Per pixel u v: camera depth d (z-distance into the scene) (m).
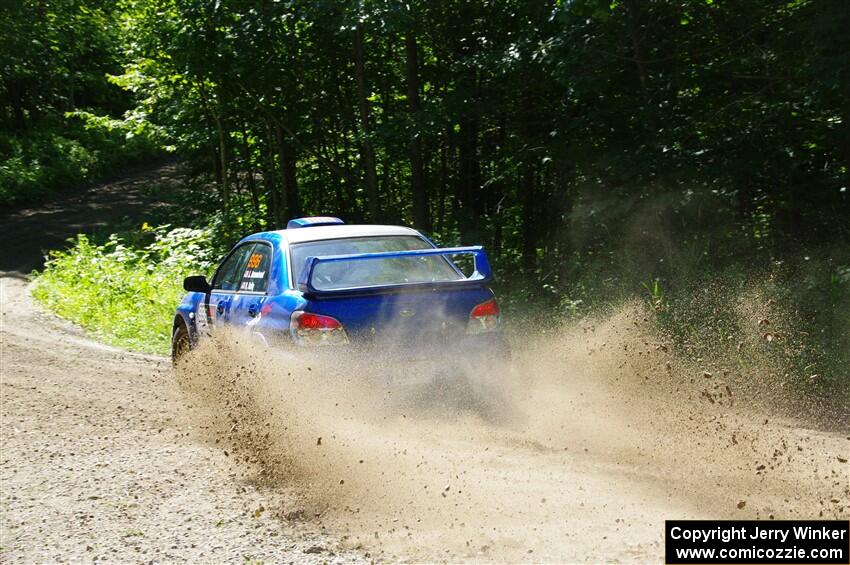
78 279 17.94
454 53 16.36
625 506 4.72
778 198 11.61
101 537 4.70
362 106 17.73
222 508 5.09
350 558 4.19
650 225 12.09
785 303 9.26
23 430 7.27
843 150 11.45
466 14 15.62
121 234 25.92
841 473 5.25
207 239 20.64
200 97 21.69
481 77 15.16
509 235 16.56
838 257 10.77
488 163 16.59
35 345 12.11
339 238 7.47
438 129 15.29
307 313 6.34
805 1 10.86
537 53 12.68
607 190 12.69
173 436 6.94
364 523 4.67
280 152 20.94
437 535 4.42
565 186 14.35
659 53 12.47
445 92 15.71
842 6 9.55
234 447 6.34
